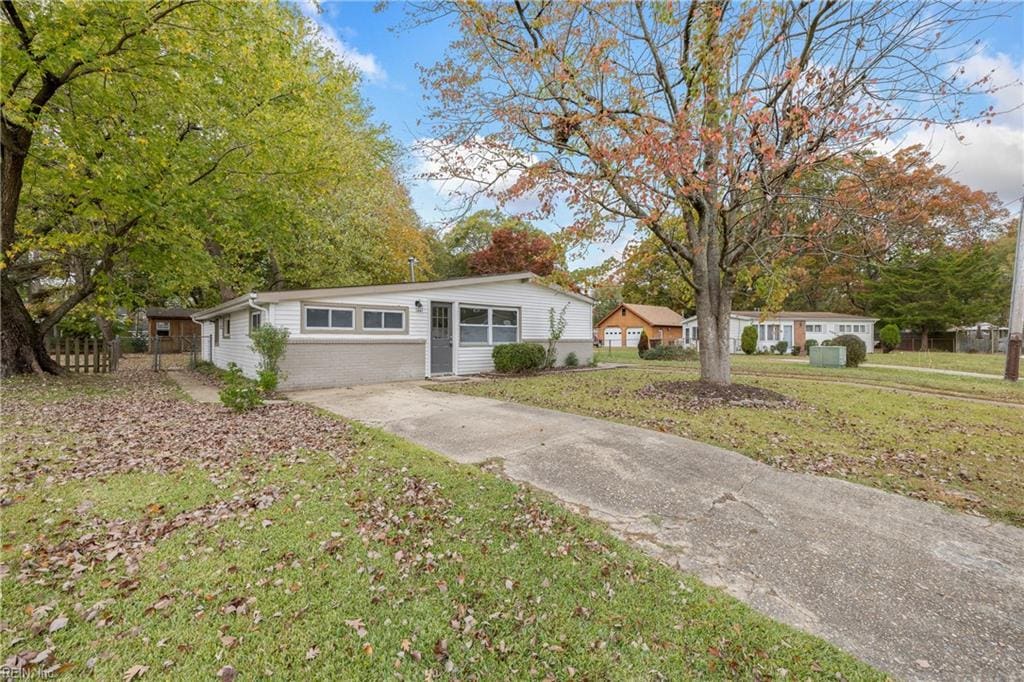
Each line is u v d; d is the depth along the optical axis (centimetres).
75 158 797
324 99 1397
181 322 2922
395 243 2095
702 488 411
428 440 562
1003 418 711
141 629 219
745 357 2459
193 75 872
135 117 877
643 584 267
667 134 627
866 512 365
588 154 709
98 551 284
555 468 461
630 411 725
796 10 646
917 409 776
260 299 949
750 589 266
